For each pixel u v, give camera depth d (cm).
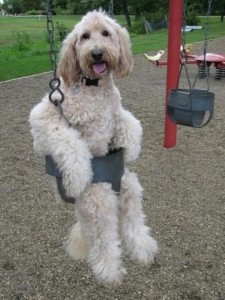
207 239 222
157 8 2145
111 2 158
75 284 190
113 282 141
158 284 189
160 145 359
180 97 230
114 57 138
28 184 290
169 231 229
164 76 673
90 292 185
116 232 142
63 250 213
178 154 340
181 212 249
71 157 128
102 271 139
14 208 257
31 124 135
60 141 129
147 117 440
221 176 299
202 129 400
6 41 1414
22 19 3316
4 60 880
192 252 211
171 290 185
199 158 332
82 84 137
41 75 686
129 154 145
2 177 302
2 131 404
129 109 472
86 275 195
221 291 185
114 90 143
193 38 1280
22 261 207
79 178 128
